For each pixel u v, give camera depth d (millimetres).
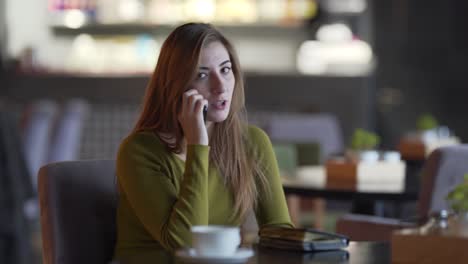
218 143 2725
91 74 9445
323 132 6848
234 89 2746
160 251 2260
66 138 7301
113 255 2686
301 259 2102
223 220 2695
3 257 5102
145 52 9945
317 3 9914
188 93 2553
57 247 2596
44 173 2629
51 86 9438
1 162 5152
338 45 9781
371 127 9336
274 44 10148
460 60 9742
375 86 9766
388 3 9844
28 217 6012
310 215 6074
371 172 4258
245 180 2719
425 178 3611
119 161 2615
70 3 10219
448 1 9758
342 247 2260
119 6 10078
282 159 5359
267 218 2838
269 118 9039
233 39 10172
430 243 1976
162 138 2664
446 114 9758
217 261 1937
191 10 9977
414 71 9797
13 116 5309
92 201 2672
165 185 2541
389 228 3922
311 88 9117
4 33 10094
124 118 9375
